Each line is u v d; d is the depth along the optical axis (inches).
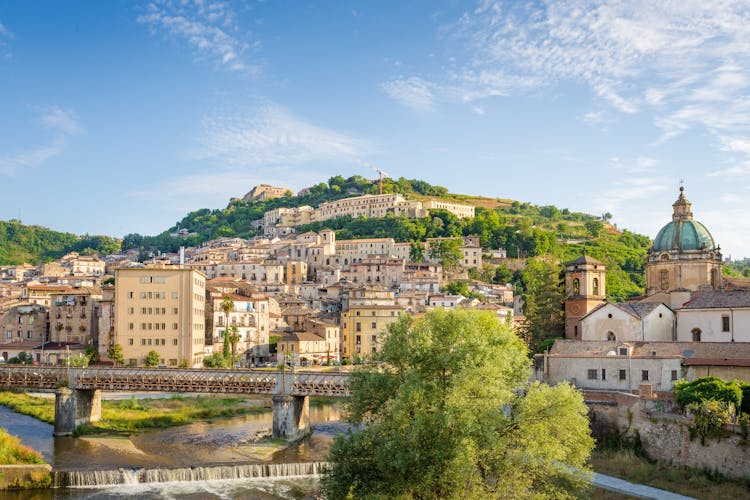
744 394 2974.9
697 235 5068.9
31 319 7101.4
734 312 4138.8
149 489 2950.3
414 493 2162.9
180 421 4520.2
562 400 2180.1
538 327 5452.8
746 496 2556.6
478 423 2122.3
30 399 4936.0
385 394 2406.5
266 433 4089.6
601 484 2817.4
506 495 2146.9
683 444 2913.4
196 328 6264.8
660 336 4416.8
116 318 6067.9
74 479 2997.0
